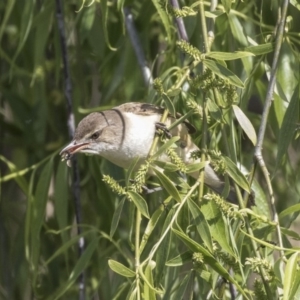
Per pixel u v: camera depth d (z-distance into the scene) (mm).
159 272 7062
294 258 6629
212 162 7297
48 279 11992
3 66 13031
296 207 7141
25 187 10789
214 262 6941
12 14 12000
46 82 12953
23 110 12578
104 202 10719
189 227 7328
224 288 7316
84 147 9383
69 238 11125
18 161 13438
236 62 9531
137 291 6797
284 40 8977
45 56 12492
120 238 10711
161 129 7730
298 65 9141
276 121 9430
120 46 10992
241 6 10555
